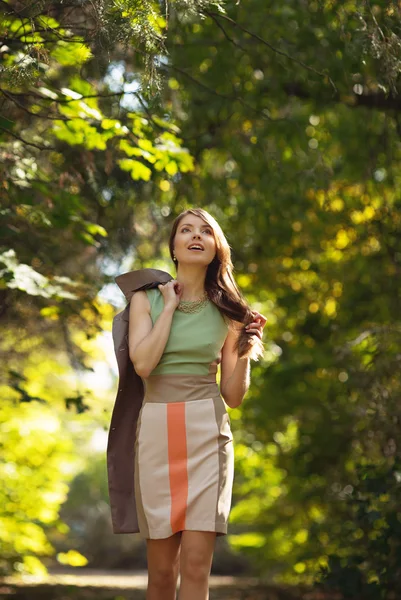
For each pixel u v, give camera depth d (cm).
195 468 354
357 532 700
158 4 464
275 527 935
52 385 986
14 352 816
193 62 725
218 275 378
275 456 922
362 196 841
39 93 567
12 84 444
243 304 377
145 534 356
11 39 473
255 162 803
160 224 812
